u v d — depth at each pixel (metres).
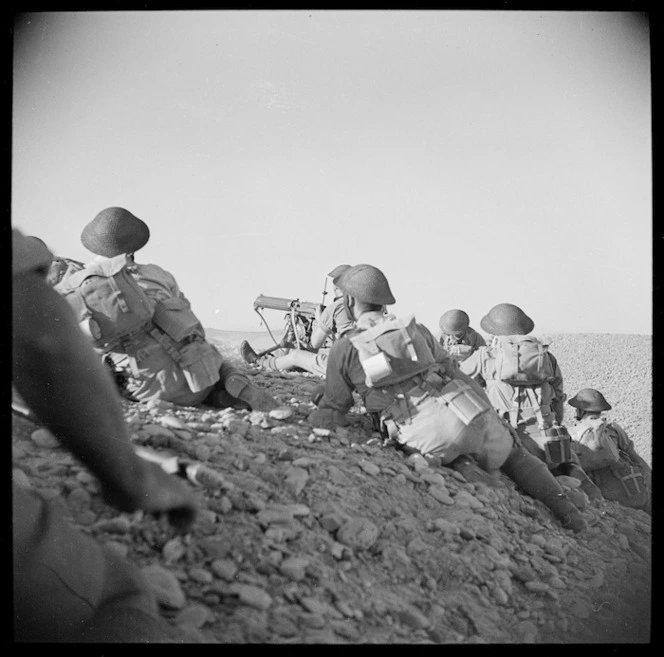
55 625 2.20
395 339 3.99
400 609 2.83
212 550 2.68
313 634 2.52
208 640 2.36
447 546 3.33
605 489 5.26
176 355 3.91
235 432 3.64
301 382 5.51
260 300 6.95
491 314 5.32
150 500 2.48
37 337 1.94
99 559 2.33
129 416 3.49
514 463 4.31
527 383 5.14
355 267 4.32
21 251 1.93
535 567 3.52
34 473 2.62
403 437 4.02
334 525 3.09
